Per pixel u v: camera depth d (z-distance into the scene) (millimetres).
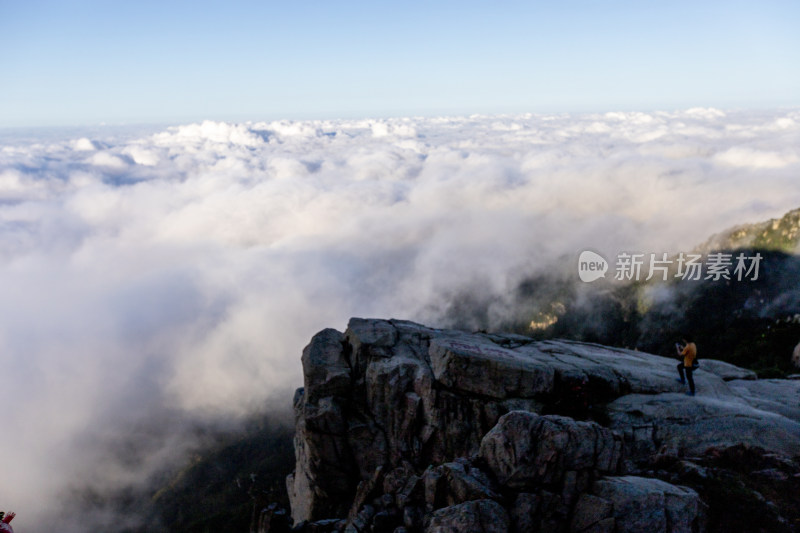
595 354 25688
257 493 21500
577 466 14867
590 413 20391
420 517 15273
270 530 17562
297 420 28859
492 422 21312
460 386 22375
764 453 16891
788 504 14805
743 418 18594
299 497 27672
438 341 24234
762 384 23828
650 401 20609
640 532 13234
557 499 14148
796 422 18328
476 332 28219
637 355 26359
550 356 24766
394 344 25094
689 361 21094
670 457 17547
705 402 20062
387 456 22734
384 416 23141
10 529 14695
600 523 13344
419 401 22609
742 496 15062
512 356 23438
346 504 23531
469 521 13094
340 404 23625
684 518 13586
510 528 13461
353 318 27438
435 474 15586
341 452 23047
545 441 14945
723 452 17312
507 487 14672
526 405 21359
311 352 25203
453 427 21812
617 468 15414
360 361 24594
